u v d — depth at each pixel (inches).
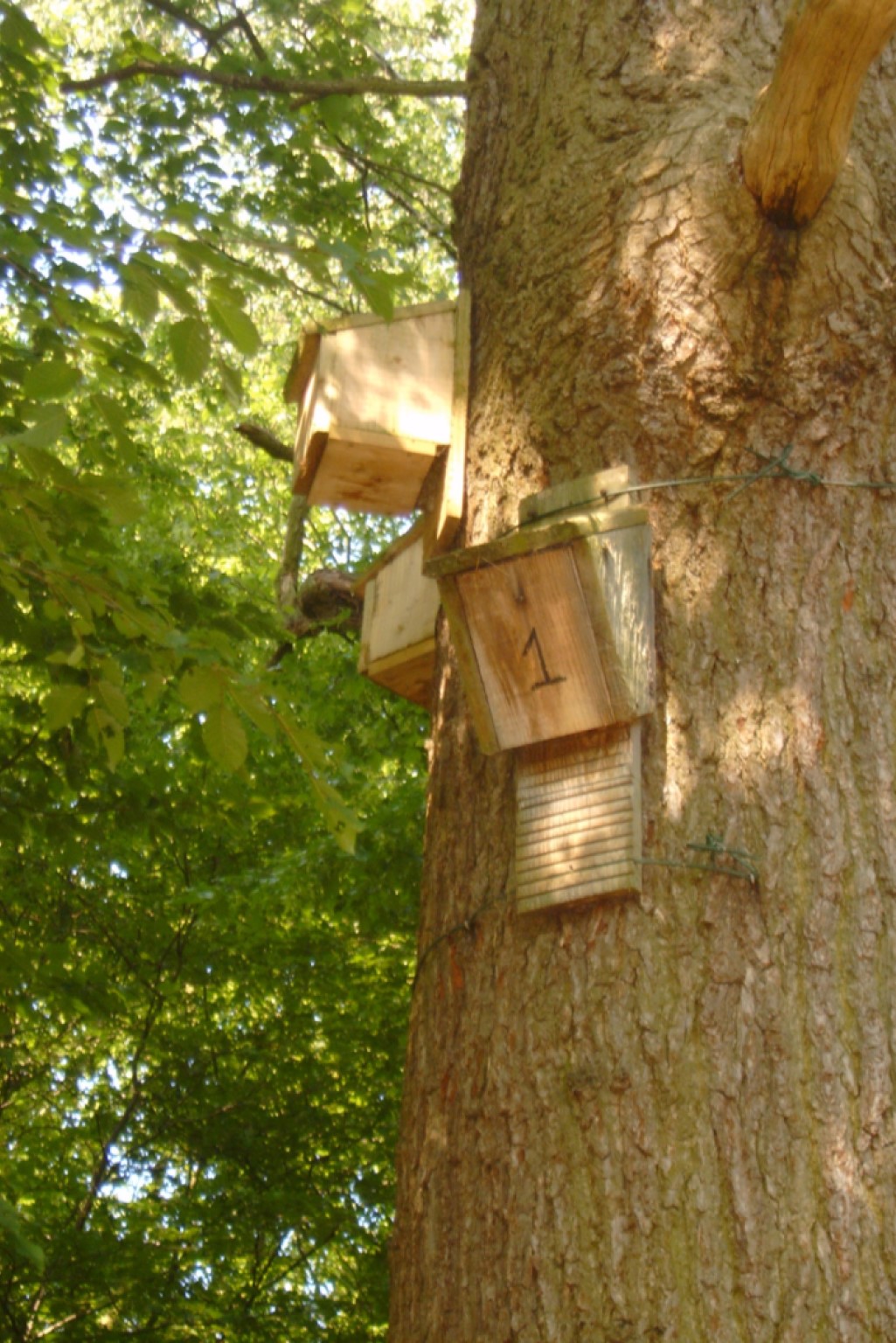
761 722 88.7
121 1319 205.0
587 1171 80.7
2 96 196.2
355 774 251.0
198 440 413.1
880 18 84.9
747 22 110.0
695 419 96.6
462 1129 88.3
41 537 114.5
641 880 86.2
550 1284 79.0
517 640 92.9
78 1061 239.1
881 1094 78.7
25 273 111.5
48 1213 223.0
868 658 90.0
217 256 99.5
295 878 230.7
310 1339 206.8
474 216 121.7
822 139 91.5
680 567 93.5
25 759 185.5
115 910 240.2
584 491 96.7
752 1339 73.5
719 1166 77.9
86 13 335.0
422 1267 87.1
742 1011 81.5
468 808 99.8
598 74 112.2
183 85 231.5
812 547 93.0
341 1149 225.6
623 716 89.0
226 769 116.3
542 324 105.2
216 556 401.7
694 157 100.6
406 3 371.2
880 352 96.6
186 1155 227.3
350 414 112.2
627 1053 82.4
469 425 112.5
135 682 199.5
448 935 96.1
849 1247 75.1
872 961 82.0
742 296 96.7
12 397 133.8
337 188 236.4
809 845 85.2
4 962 179.2
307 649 313.1
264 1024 242.1
